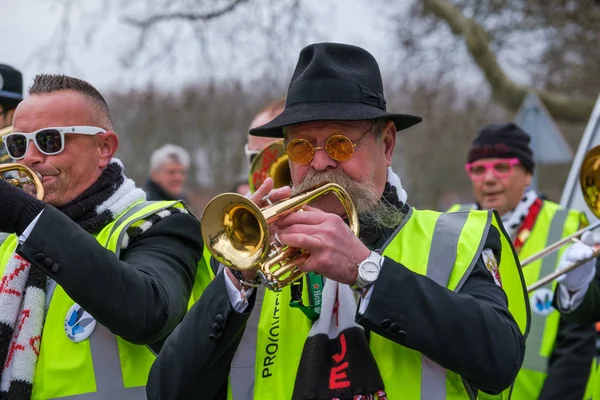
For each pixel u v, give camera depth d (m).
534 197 6.18
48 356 3.59
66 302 3.64
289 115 3.24
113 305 3.32
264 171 5.00
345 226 3.01
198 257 3.87
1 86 4.69
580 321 5.06
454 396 3.14
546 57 14.34
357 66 3.34
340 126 3.25
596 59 14.14
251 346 3.34
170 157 9.06
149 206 3.81
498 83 13.05
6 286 3.68
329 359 3.19
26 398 3.55
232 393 3.29
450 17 13.16
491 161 6.17
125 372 3.59
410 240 3.35
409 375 3.15
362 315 2.98
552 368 5.54
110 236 3.66
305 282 3.35
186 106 12.65
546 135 9.27
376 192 3.31
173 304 3.52
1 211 3.32
